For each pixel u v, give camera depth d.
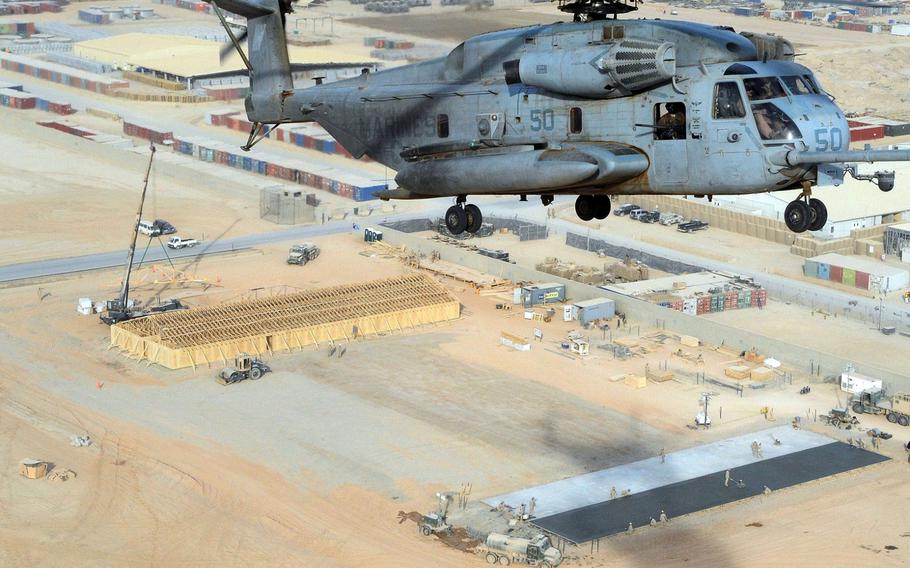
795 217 32.25
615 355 90.00
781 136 31.48
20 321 98.50
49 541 64.12
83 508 67.56
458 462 72.75
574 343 90.50
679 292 103.25
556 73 32.72
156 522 66.12
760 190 32.12
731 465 72.12
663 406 81.00
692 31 32.44
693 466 72.06
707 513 66.25
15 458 73.06
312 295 99.81
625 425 77.94
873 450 74.12
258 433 76.94
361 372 87.25
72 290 107.62
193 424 78.31
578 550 62.31
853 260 112.38
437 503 67.81
